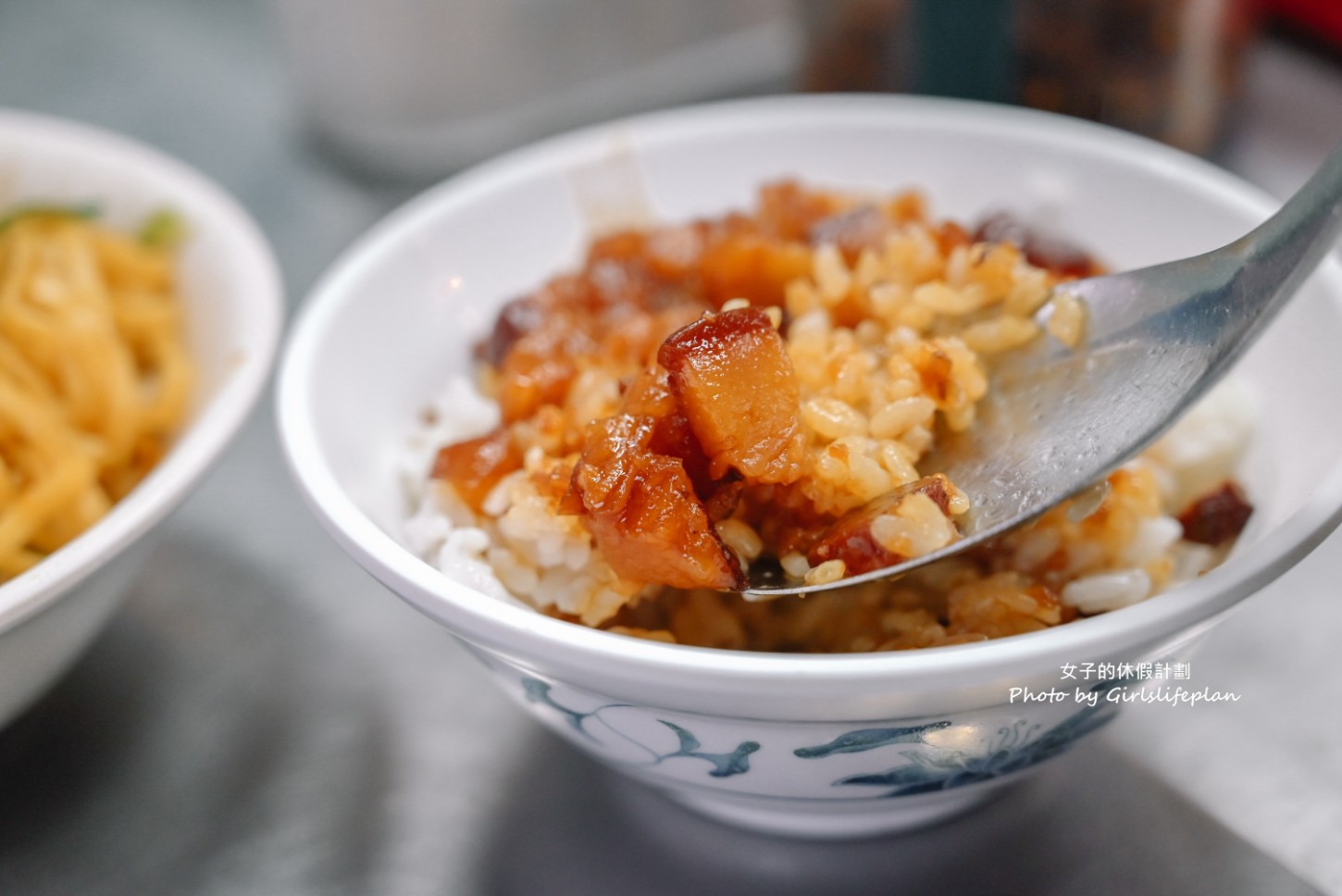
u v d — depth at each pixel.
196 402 0.22
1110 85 0.27
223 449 0.19
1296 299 0.18
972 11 0.26
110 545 0.17
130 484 0.22
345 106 0.32
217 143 0.34
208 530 0.23
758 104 0.23
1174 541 0.18
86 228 0.24
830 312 0.18
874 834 0.17
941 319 0.18
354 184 0.32
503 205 0.22
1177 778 0.18
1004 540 0.17
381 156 0.32
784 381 0.16
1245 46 0.28
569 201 0.22
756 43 0.34
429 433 0.20
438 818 0.18
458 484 0.18
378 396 0.20
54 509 0.20
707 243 0.21
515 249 0.22
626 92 0.33
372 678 0.20
